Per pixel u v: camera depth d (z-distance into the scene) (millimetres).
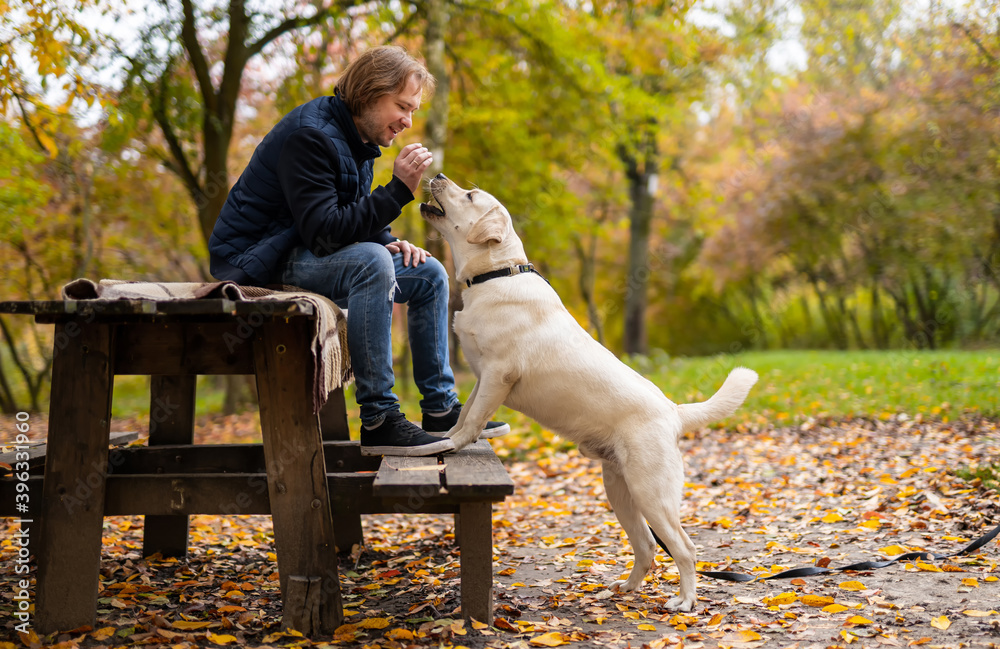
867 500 4398
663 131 14047
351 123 2799
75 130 10328
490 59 11125
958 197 13961
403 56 2787
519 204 11797
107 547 3807
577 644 2352
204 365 2441
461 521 2461
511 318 2758
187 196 12414
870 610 2574
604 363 2791
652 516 2688
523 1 10320
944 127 13305
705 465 5938
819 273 19344
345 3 9250
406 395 10672
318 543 2389
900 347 18188
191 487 2410
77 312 2078
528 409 2834
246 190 2746
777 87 16328
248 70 10727
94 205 12094
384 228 3029
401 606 2820
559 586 3129
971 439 5832
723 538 3889
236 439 8641
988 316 16047
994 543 3330
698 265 23609
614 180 17516
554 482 5848
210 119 8852
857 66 15648
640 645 2338
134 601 2846
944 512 3842
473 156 11633
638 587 3000
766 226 17516
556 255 14859
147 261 13555
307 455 2381
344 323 2811
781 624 2492
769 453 6195
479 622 2424
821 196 16203
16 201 9805
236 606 2734
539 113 11414
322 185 2615
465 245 2947
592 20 10898
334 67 10078
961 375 8758
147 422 10266
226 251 2730
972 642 2230
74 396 2330
